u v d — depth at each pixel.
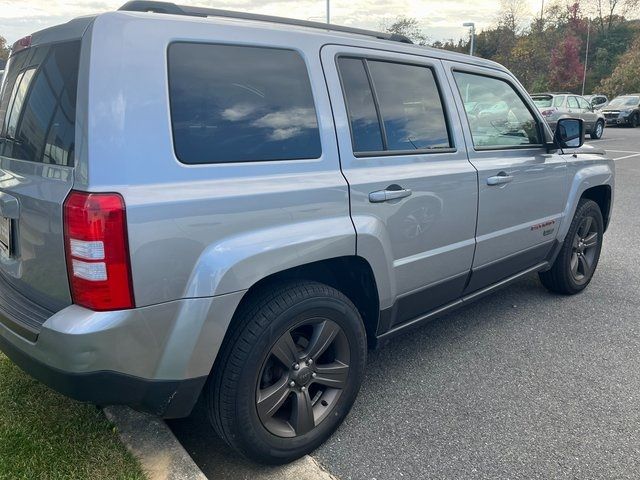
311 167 2.43
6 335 2.15
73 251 1.89
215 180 2.10
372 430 2.79
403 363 3.50
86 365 1.89
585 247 4.69
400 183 2.78
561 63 48.19
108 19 1.93
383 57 2.86
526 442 2.70
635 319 4.18
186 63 2.09
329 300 2.46
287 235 2.27
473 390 3.17
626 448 2.64
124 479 2.23
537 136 4.02
